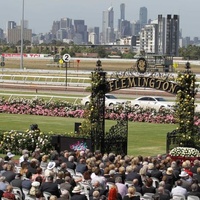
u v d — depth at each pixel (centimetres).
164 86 5259
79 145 5316
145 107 9325
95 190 3059
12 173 3534
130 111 8600
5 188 3300
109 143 5366
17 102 9419
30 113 9131
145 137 6975
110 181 3447
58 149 5397
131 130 7556
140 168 3738
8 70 18650
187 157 4900
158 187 3316
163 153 5872
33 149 5572
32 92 12150
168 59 15475
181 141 5266
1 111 9288
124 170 3594
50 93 11931
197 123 7469
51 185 3203
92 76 5341
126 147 5500
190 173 3728
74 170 3900
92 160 3903
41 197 2969
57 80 15162
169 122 8319
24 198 3319
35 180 3322
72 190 3155
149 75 5391
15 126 7688
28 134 5619
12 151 5662
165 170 3869
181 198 3161
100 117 5359
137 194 3145
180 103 5266
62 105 9131
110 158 4178
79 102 10088
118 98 10862
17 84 14162
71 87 13300
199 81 14050
